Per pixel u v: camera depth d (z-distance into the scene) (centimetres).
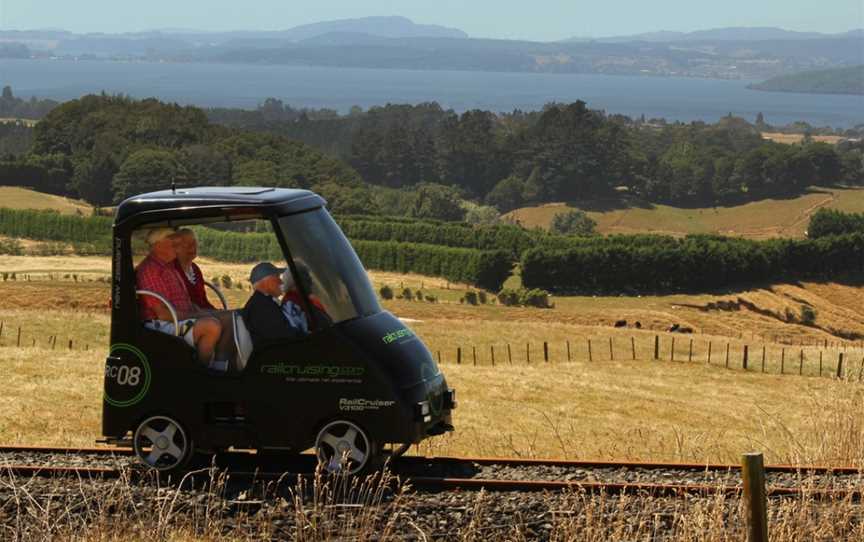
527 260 14575
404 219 19225
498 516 981
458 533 931
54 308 8000
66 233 14962
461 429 2384
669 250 15062
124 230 1103
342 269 1126
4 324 5572
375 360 1076
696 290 15312
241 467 1130
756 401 3916
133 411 1108
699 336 7569
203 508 986
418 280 14375
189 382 1095
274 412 1080
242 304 1095
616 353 6538
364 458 1070
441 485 1076
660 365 5388
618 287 14862
